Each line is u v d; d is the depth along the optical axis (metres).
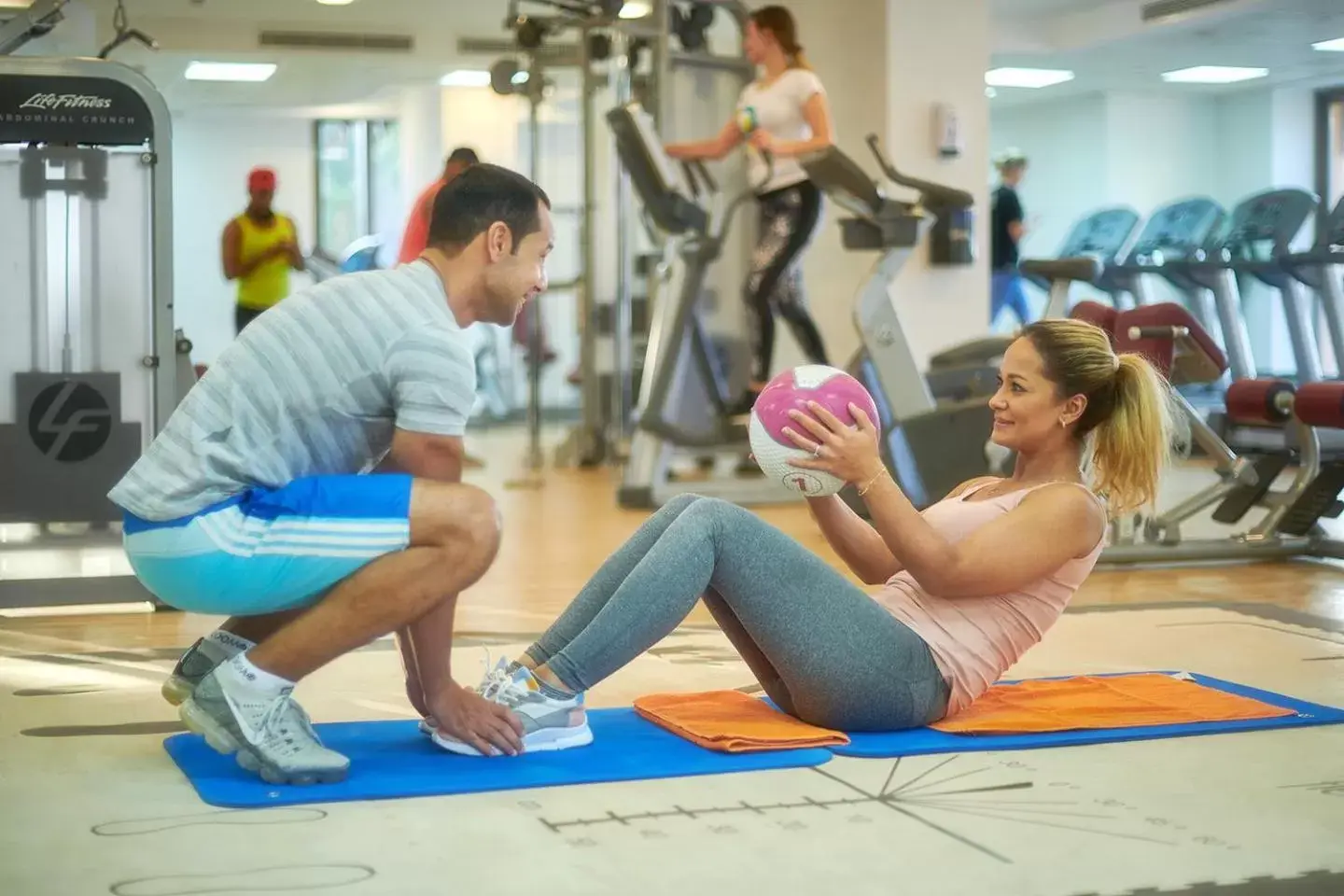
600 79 7.76
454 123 11.71
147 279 3.91
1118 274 9.57
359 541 2.11
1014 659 2.51
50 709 2.73
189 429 2.14
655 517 2.38
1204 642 3.43
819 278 8.48
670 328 6.18
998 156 12.74
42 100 3.81
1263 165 11.60
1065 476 2.47
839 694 2.38
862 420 2.30
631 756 2.32
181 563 2.12
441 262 2.25
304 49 10.13
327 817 2.02
